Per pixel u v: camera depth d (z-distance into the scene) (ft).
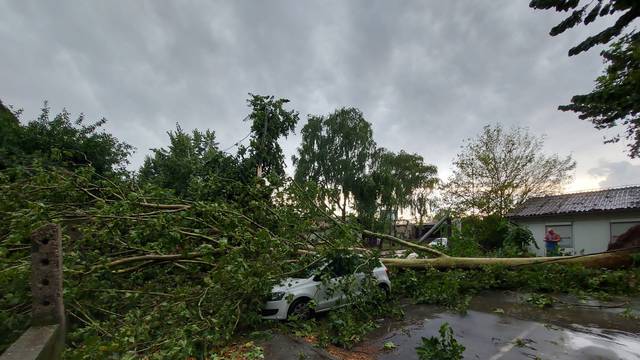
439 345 15.29
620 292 26.86
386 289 26.08
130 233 18.62
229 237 20.95
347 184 104.17
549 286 27.91
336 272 22.48
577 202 62.59
